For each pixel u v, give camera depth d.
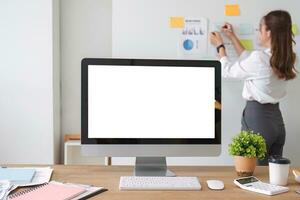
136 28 2.67
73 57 2.89
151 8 2.66
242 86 2.74
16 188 1.21
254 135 1.43
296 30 2.70
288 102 2.77
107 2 2.88
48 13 2.59
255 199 1.15
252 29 2.69
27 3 2.58
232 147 1.42
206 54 2.69
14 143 2.66
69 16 2.87
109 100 1.40
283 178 1.28
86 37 2.89
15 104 2.63
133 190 1.23
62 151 2.90
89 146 1.40
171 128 1.43
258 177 1.39
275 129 2.40
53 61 2.65
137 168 1.47
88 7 2.87
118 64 1.40
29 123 2.65
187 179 1.32
